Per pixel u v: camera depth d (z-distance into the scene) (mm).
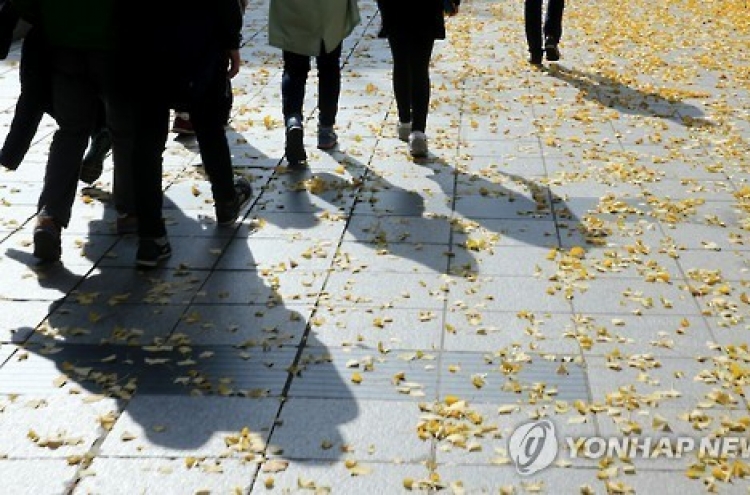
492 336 6383
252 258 7566
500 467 5055
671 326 6523
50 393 5785
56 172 7379
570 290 6953
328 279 7203
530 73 13133
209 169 7938
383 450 5203
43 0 7152
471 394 5730
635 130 10734
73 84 7336
